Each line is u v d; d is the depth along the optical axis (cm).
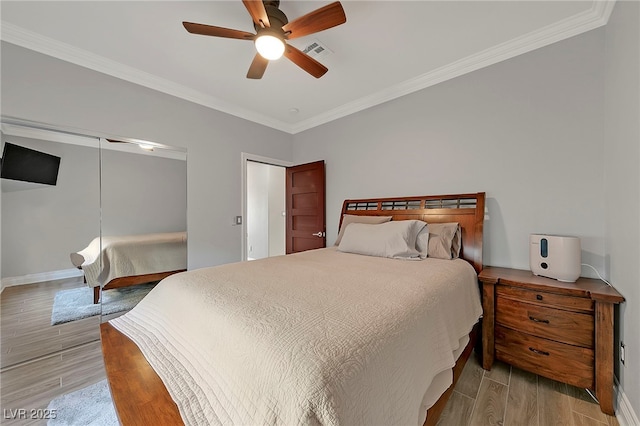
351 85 281
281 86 282
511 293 179
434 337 115
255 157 357
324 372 69
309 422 62
